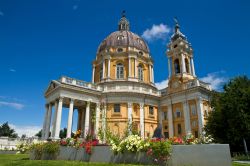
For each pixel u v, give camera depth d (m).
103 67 48.50
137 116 41.94
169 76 46.72
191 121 38.50
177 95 42.12
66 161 14.95
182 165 9.99
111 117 40.53
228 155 9.16
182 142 11.50
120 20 61.66
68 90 37.47
